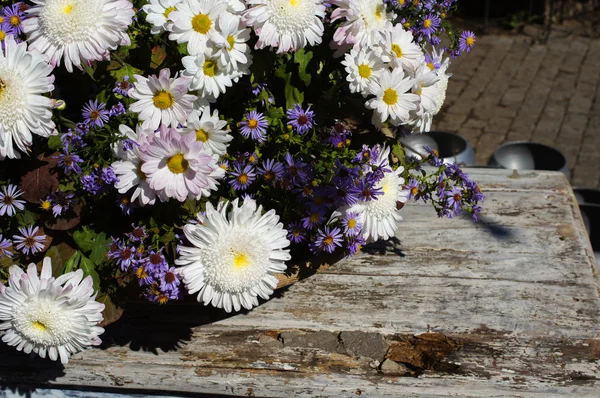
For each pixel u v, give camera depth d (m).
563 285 0.96
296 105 0.86
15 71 0.79
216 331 0.91
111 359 0.88
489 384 0.85
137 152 0.80
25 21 0.82
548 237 1.03
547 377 0.86
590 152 2.36
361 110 0.89
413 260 0.99
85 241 0.85
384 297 0.94
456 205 0.91
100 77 0.86
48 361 0.89
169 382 0.87
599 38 3.32
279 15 0.82
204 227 0.80
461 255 1.00
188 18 0.81
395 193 0.87
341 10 0.85
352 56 0.84
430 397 0.85
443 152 1.44
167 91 0.81
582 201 1.47
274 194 0.86
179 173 0.79
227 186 0.87
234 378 0.86
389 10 0.89
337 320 0.92
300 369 0.87
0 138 0.79
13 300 0.80
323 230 0.87
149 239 0.84
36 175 0.83
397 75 0.84
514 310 0.93
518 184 1.12
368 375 0.86
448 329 0.90
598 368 0.86
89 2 0.80
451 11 0.96
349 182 0.83
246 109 0.87
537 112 2.63
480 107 2.68
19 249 0.85
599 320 0.91
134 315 0.93
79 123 0.83
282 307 0.93
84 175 0.83
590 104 2.69
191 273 0.81
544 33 3.36
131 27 0.85
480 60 3.09
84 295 0.80
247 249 0.80
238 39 0.83
